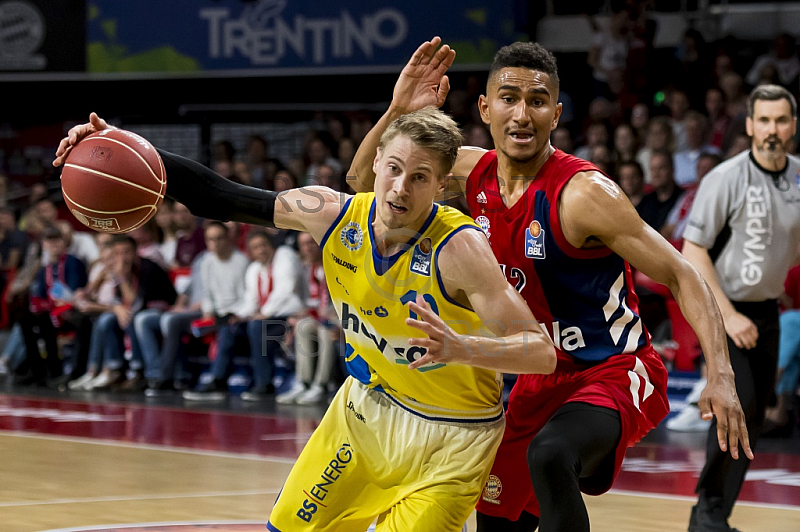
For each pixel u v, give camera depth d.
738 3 18.67
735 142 14.80
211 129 20.59
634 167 14.89
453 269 4.56
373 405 5.08
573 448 4.75
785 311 12.84
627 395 5.21
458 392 4.85
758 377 7.89
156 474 9.77
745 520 8.16
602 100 17.89
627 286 5.51
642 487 9.38
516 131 5.22
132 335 16.56
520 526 5.93
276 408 14.61
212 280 15.79
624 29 18.23
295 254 14.69
